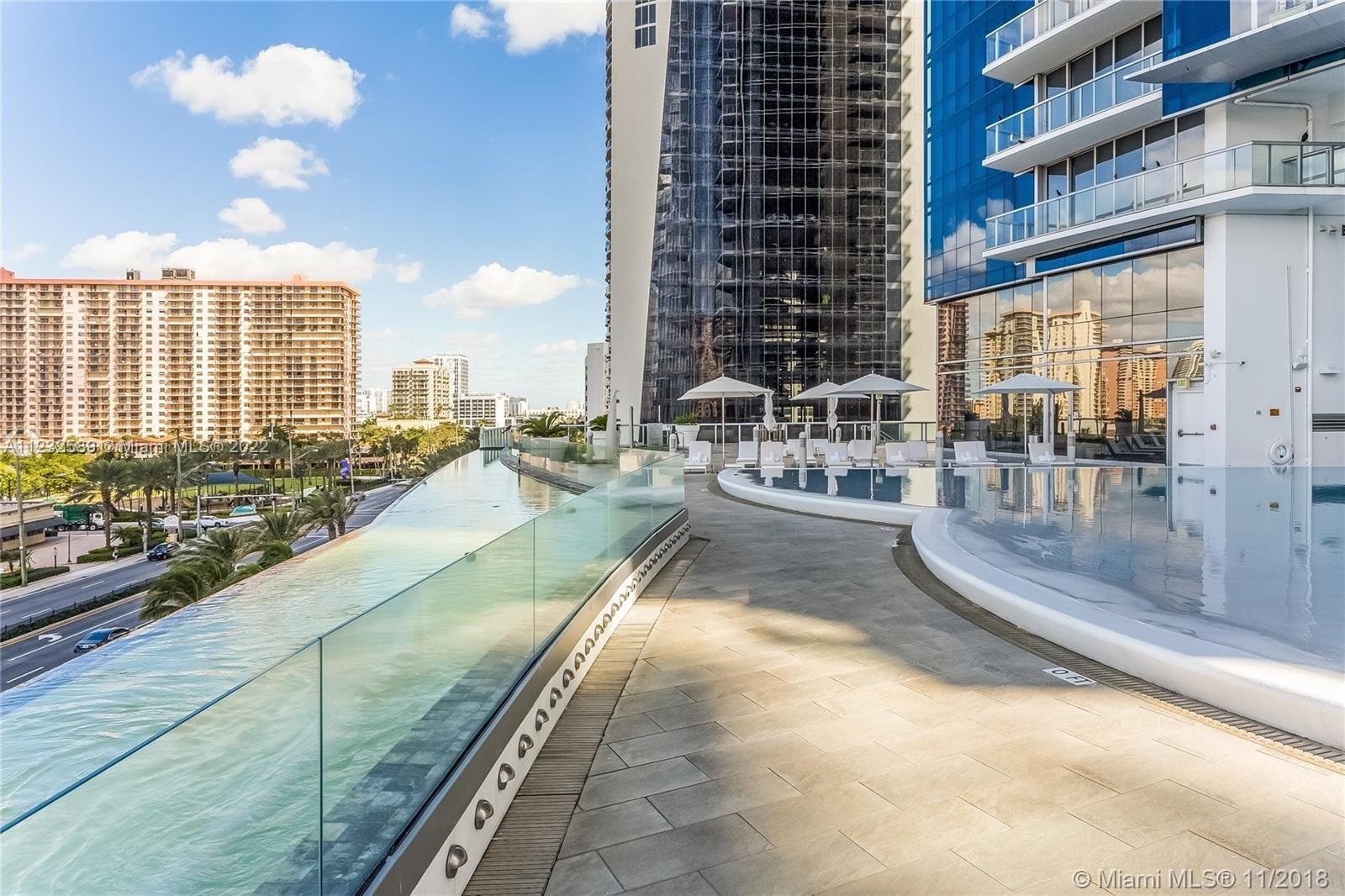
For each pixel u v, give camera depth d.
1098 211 19.70
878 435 28.14
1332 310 16.89
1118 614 5.81
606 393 81.81
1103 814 3.27
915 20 48.84
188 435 155.00
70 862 1.37
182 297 154.50
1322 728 3.87
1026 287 24.08
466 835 2.98
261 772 1.90
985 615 6.61
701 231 48.62
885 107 49.41
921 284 49.00
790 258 48.75
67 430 150.25
